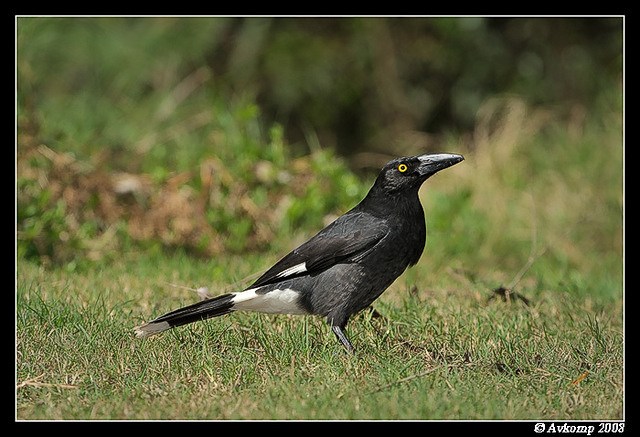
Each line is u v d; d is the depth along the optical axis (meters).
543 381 7.59
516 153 17.25
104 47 19.34
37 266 11.90
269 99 20.66
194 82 19.77
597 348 8.33
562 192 16.19
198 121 17.45
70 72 19.02
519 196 16.17
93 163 13.68
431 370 7.38
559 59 20.97
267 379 7.60
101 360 8.01
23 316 8.84
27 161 13.12
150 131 16.95
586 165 16.73
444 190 16.00
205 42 20.23
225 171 13.79
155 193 13.62
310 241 8.64
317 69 20.66
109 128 16.72
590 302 10.63
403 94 21.22
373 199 8.73
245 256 13.23
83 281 11.05
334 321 8.58
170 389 7.42
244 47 20.62
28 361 7.98
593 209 15.80
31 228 12.22
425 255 13.67
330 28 21.28
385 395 7.12
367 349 8.33
